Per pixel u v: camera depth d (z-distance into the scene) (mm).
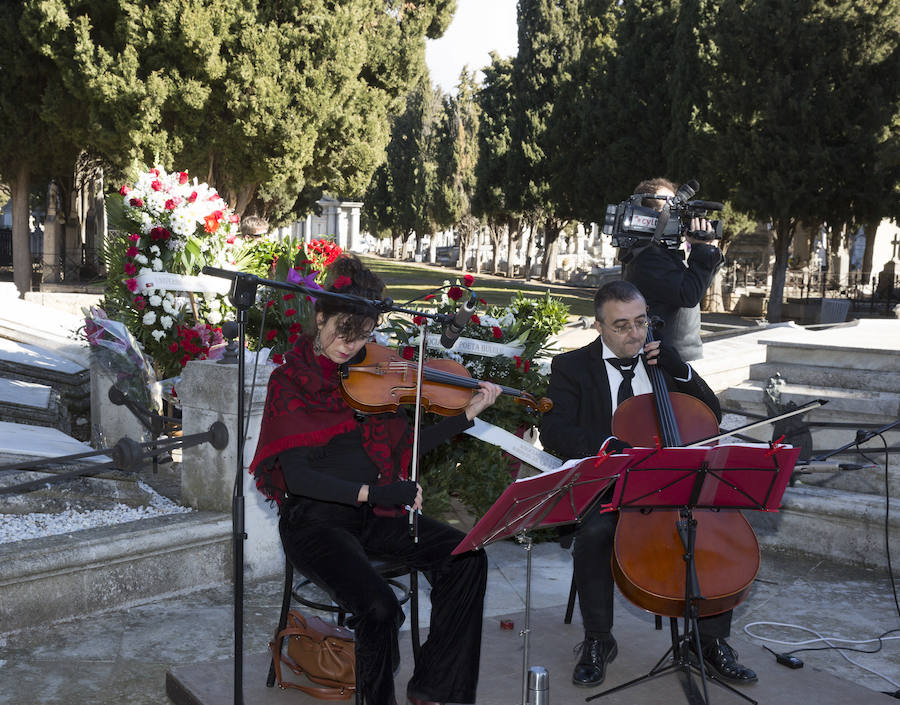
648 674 3457
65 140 22438
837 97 23312
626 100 30422
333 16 21031
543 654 3857
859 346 6312
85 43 19516
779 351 6695
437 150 56000
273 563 4809
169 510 4840
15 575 3857
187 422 4789
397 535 3203
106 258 7441
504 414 5625
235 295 2961
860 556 5211
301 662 3377
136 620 4152
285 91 20859
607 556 3594
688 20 27156
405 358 3430
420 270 50531
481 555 3129
